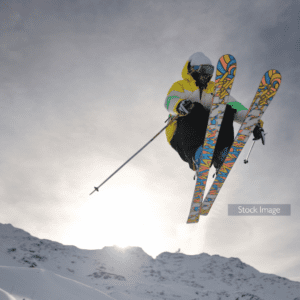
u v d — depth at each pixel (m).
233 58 3.56
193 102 4.24
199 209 4.46
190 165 4.24
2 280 5.15
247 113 3.89
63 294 5.30
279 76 3.74
